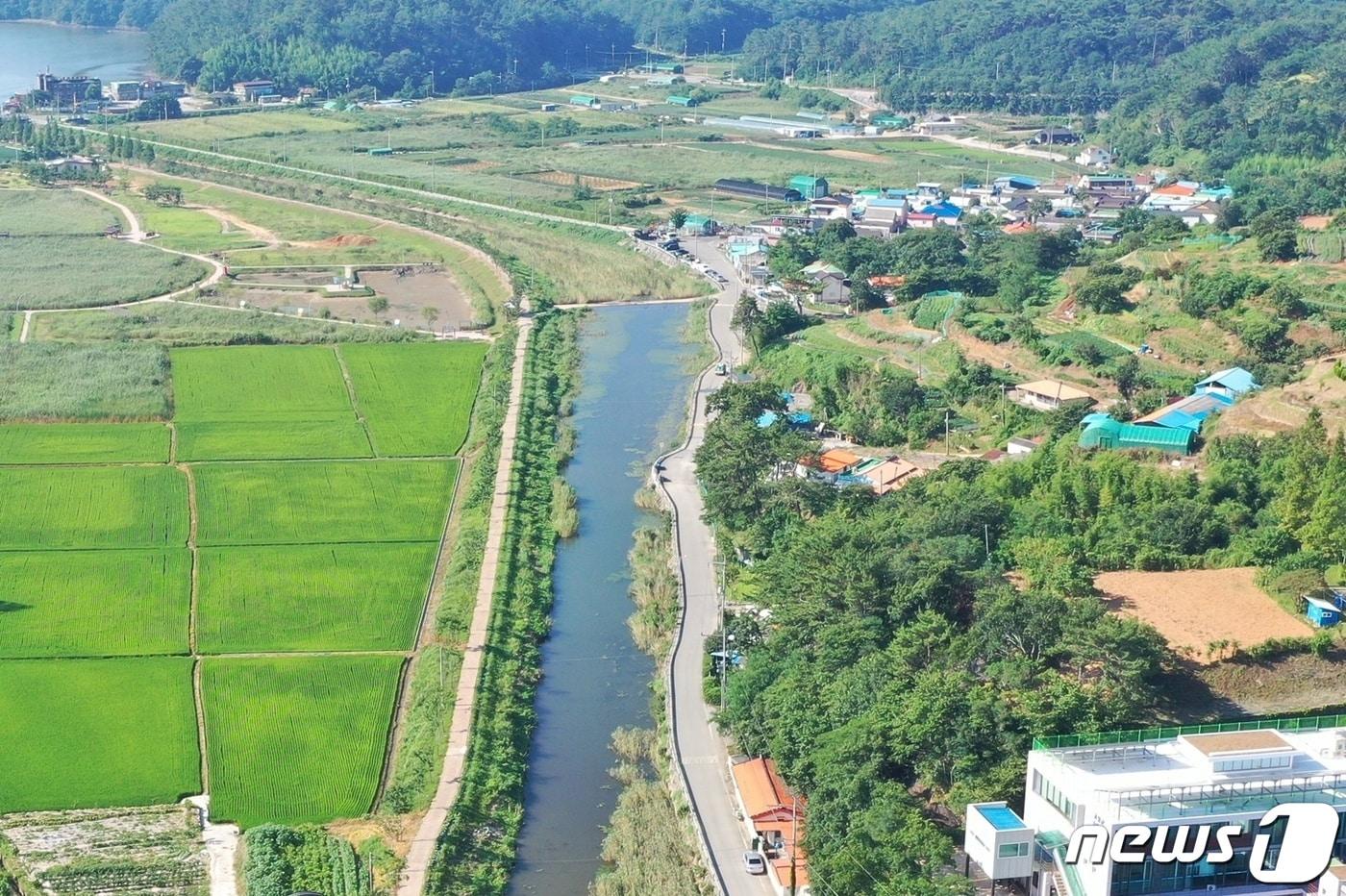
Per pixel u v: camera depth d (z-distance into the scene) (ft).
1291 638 608.19
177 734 610.24
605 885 521.65
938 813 523.29
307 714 626.64
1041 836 475.31
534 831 561.84
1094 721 538.88
